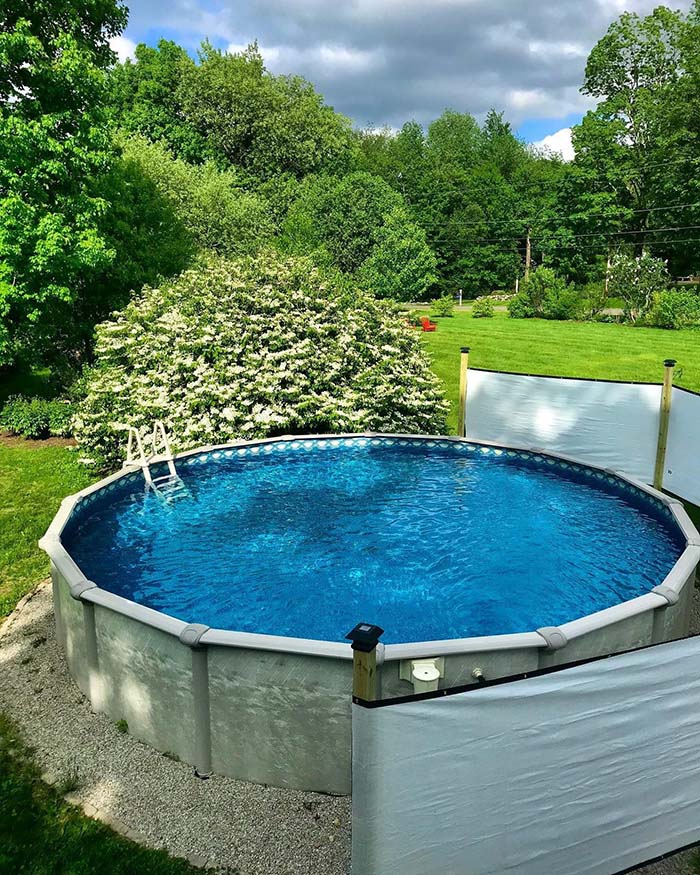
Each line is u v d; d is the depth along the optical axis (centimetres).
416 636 679
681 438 1030
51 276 1524
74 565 605
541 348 2853
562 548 888
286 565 835
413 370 1406
